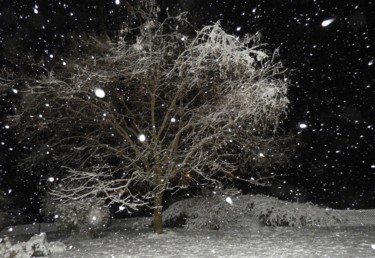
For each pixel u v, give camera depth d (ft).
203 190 50.19
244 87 37.58
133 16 41.39
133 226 53.11
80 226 44.09
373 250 31.12
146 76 38.81
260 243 37.37
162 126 41.88
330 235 39.83
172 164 41.22
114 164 48.52
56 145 46.19
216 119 39.11
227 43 37.99
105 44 40.42
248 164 48.16
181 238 42.04
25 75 41.70
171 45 38.24
